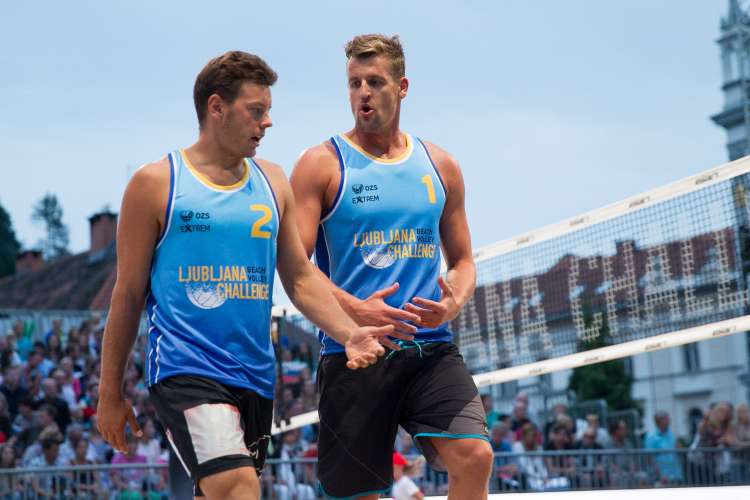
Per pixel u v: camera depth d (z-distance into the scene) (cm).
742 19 4412
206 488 636
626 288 1390
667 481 2478
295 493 2209
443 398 792
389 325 697
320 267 846
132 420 705
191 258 664
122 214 669
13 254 14600
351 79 811
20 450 2472
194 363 654
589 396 6781
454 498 785
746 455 2566
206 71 675
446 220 867
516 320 1503
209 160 682
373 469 824
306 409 1939
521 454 2358
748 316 1185
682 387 9256
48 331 3466
